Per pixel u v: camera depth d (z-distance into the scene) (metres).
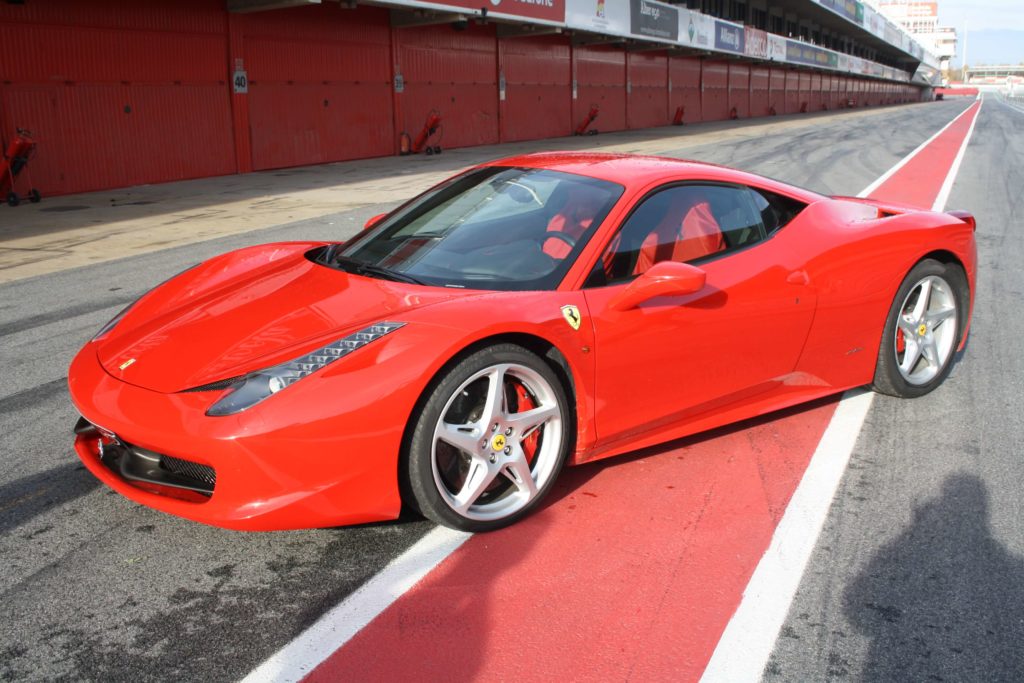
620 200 2.98
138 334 2.76
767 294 3.16
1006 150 20.05
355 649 2.08
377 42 20.23
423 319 2.46
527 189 3.20
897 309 3.66
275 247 3.63
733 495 2.91
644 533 2.65
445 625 2.18
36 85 12.90
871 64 76.12
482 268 2.84
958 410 3.77
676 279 2.63
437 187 3.57
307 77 18.28
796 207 3.50
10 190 11.91
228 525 2.27
